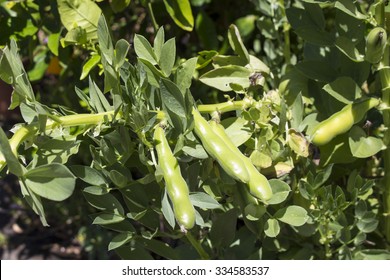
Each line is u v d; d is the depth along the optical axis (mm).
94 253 1346
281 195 846
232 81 916
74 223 1451
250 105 851
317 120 935
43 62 1139
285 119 854
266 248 956
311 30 920
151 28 1218
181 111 799
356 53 887
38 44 1179
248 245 967
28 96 785
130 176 867
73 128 883
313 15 924
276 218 879
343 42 880
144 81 807
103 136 830
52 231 1496
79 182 1295
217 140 789
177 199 767
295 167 948
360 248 942
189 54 1204
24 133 764
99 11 915
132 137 894
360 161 987
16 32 1021
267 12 1039
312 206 908
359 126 950
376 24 864
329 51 969
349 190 921
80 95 856
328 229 916
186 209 761
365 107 886
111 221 859
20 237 1500
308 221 898
